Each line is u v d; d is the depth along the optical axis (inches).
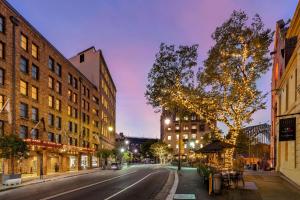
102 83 3452.3
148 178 1408.7
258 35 953.5
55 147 1877.5
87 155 2829.7
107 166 2913.4
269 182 892.0
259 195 653.3
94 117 3075.8
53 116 2039.9
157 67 1030.4
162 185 1057.5
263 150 2447.1
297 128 862.5
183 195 697.0
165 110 1205.1
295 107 887.1
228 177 780.6
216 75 991.6
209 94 1031.6
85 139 2758.4
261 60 962.1
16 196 812.6
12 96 1523.1
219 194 687.1
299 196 637.3
